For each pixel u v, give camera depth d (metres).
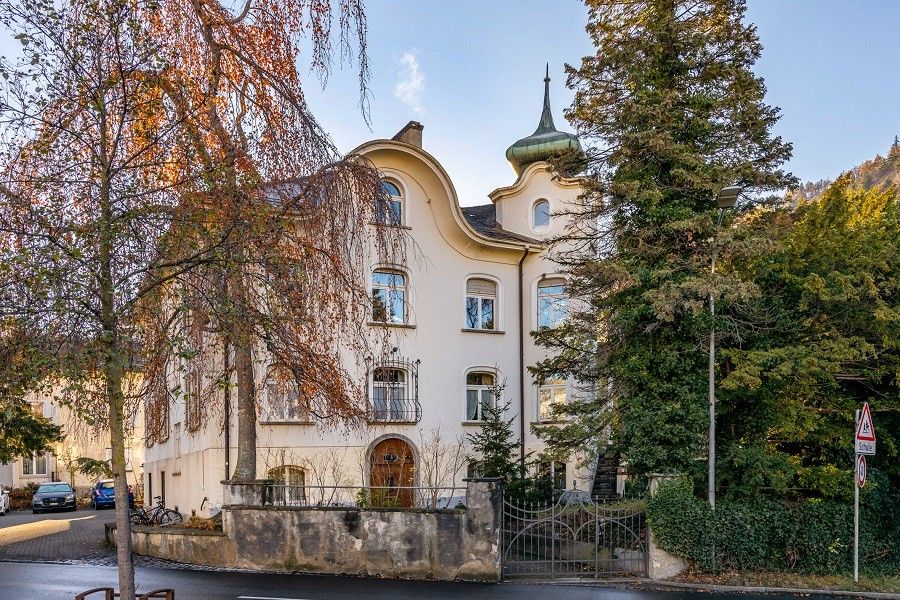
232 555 13.06
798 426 13.70
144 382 9.36
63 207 6.87
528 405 24.53
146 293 7.19
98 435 9.94
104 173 6.92
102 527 21.36
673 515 12.53
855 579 12.52
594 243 16.39
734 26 15.05
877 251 14.25
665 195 14.54
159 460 28.28
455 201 23.30
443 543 12.38
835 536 13.05
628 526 13.31
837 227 14.88
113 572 12.62
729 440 14.30
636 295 14.63
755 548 12.66
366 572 12.52
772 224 14.76
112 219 6.82
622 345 14.96
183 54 9.97
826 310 14.34
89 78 6.93
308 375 10.79
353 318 12.09
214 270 7.64
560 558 12.98
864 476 12.56
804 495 13.82
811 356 13.08
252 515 13.05
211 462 19.41
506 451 19.16
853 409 14.38
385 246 13.11
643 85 15.15
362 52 12.11
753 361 13.16
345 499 19.91
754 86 14.92
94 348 6.48
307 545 12.79
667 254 14.80
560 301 24.78
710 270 14.07
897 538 14.05
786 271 14.32
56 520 25.42
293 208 10.52
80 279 6.39
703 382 14.05
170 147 7.59
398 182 22.81
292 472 19.92
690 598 11.09
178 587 11.33
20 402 6.77
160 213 7.20
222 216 7.73
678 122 14.78
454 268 23.61
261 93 11.09
